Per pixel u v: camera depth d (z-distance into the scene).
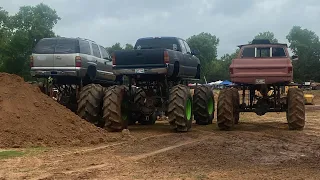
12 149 8.62
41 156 7.85
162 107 12.78
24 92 10.56
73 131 10.06
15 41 55.94
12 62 56.62
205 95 14.27
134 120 15.01
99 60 14.95
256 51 13.77
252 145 9.44
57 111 10.53
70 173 6.38
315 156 8.07
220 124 12.52
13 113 9.79
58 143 9.38
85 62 13.81
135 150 8.70
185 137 10.88
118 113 11.74
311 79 75.94
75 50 13.45
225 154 8.23
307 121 16.66
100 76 15.06
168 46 14.27
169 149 8.89
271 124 15.03
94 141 9.64
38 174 6.30
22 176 6.15
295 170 6.70
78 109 12.21
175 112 11.79
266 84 12.66
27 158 7.62
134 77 12.81
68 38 13.60
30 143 9.12
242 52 13.82
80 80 13.92
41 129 9.69
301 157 7.95
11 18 58.09
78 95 12.85
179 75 13.26
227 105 12.44
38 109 10.24
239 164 7.21
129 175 6.26
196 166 7.01
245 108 13.43
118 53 12.41
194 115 14.48
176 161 7.46
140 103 12.98
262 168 6.86
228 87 13.70
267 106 13.07
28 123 9.70
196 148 8.95
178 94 11.88
